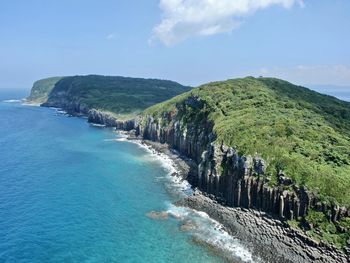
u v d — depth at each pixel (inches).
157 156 5728.3
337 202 2583.7
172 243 2847.0
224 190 3494.1
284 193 2842.0
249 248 2758.4
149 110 7450.8
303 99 5231.3
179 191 4028.1
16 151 5802.2
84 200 3690.9
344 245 2428.6
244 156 3282.5
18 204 3516.2
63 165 5014.8
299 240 2635.3
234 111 4515.3
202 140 4690.0
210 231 3038.9
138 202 3671.3
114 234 2979.8
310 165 2957.7
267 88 5482.3
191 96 5816.9
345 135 3693.4
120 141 6978.4
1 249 2679.6
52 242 2817.4
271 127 3663.9
